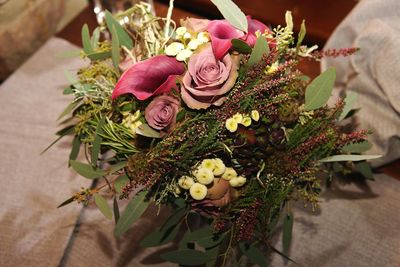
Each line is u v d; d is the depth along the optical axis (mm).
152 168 444
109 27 530
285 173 456
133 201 479
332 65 694
